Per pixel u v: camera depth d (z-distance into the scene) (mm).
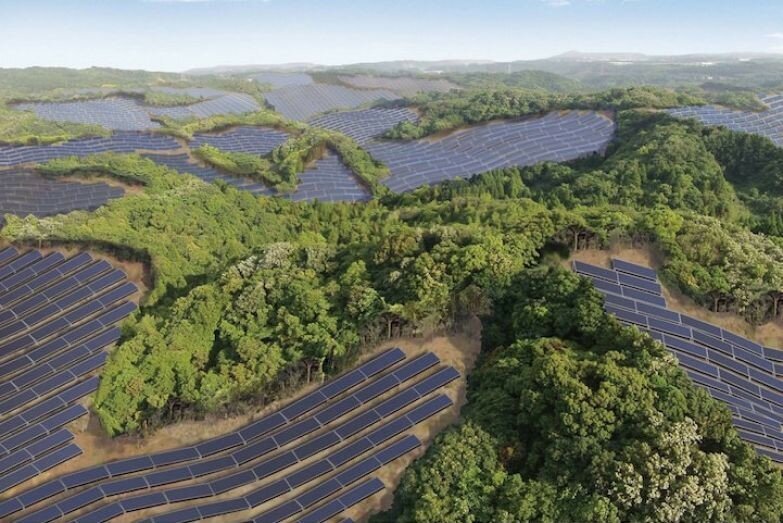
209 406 67125
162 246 98062
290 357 70000
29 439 68250
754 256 77562
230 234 112062
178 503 59375
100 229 100250
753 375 68062
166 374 68625
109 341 81438
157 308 85938
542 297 69812
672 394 53844
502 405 58281
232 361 70375
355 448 61375
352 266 78688
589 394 53562
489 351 69125
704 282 75500
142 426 67438
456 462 53406
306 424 65625
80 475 62812
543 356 60156
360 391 67688
